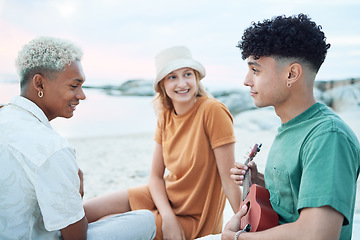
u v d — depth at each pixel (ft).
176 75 6.88
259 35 4.26
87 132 25.58
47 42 4.68
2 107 4.78
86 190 12.46
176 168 7.06
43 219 4.18
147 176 14.24
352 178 3.61
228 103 32.58
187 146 6.88
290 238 3.71
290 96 4.28
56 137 4.35
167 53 7.09
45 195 4.12
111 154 18.34
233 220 4.72
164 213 6.81
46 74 4.58
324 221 3.50
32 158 4.12
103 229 5.11
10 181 4.15
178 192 7.04
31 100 4.71
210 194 6.75
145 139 23.08
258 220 4.45
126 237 5.26
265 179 4.93
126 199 7.37
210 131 6.61
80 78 4.78
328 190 3.50
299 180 4.16
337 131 3.70
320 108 4.13
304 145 4.01
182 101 6.86
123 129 26.96
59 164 4.21
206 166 6.72
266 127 23.17
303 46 4.02
